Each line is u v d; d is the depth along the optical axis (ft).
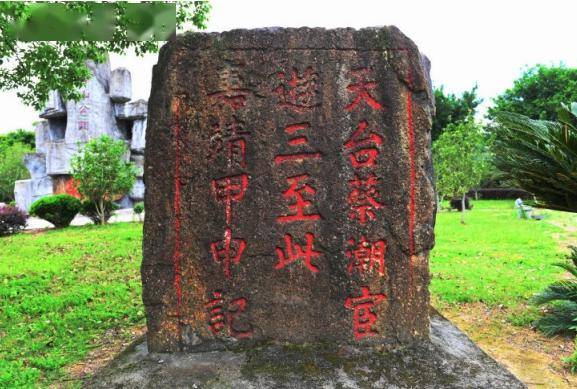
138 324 14.28
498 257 24.34
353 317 9.52
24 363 11.40
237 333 9.48
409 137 9.52
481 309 15.97
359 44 9.43
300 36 9.38
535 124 12.25
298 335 9.47
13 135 98.32
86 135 50.26
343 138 9.43
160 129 9.28
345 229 9.50
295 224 9.47
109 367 9.02
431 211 9.62
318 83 9.40
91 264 22.25
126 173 41.27
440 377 8.48
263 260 9.45
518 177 12.82
